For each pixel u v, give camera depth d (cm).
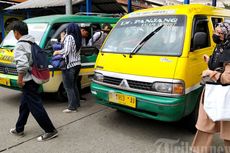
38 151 385
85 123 489
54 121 497
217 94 288
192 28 427
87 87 684
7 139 422
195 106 425
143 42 450
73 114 535
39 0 1333
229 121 292
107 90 446
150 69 408
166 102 382
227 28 295
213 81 292
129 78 421
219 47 302
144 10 517
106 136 436
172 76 388
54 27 604
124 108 434
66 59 514
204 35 418
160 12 482
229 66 283
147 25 476
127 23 509
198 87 421
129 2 1112
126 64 438
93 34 691
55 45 529
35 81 399
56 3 1170
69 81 529
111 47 488
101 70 470
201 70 426
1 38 1478
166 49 420
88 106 588
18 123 430
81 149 391
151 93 396
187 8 462
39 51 406
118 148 395
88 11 1030
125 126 476
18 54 384
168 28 445
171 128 466
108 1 1155
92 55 645
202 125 313
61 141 416
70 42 508
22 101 418
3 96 664
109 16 818
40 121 409
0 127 469
